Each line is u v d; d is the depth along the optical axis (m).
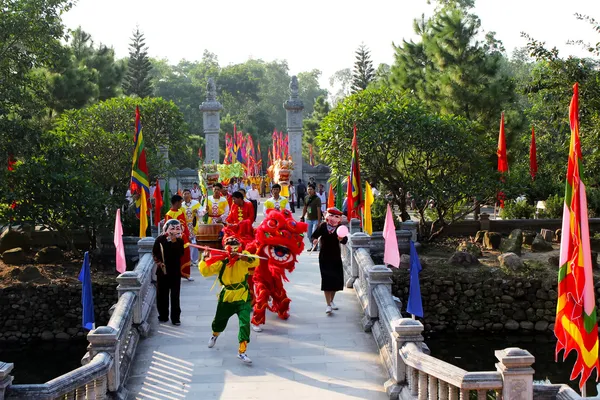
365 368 9.46
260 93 89.31
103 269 19.12
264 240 11.12
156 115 24.23
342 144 20.59
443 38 24.44
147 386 8.90
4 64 19.00
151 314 11.80
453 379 7.18
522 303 17.41
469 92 23.58
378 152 20.69
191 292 13.35
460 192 20.23
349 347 10.23
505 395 6.96
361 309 12.01
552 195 26.73
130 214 20.97
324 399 8.47
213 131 35.12
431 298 17.62
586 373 7.40
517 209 25.28
